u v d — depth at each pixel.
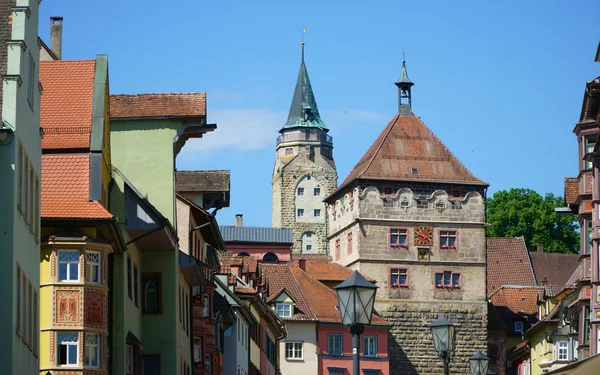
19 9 44.50
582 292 89.94
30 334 45.19
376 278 153.38
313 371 143.62
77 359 51.22
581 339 90.00
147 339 63.72
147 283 64.06
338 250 161.12
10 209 42.28
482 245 156.00
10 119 42.81
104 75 56.97
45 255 51.47
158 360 63.59
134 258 61.19
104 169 55.22
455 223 155.75
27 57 45.00
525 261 180.00
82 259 51.53
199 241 79.19
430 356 152.25
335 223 162.38
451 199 156.00
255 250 178.75
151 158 66.75
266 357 119.06
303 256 179.88
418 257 154.38
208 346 81.06
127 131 67.00
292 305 144.12
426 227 155.12
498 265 179.62
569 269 182.75
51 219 51.31
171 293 64.06
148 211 58.66
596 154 82.56
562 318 127.56
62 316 51.25
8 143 42.56
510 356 159.38
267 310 112.69
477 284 155.25
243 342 99.88
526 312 165.00
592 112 81.00
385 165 156.62
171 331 63.88
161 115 66.94
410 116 162.88
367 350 147.88
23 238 44.03
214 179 80.38
